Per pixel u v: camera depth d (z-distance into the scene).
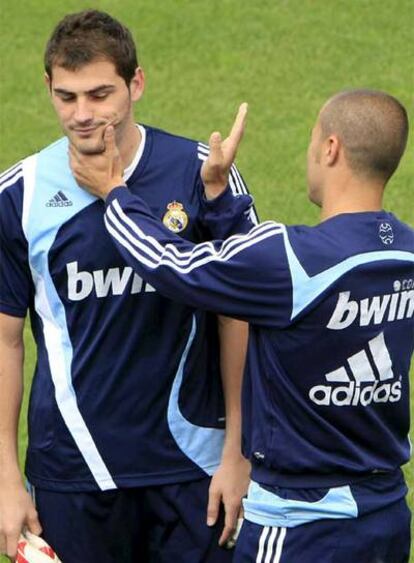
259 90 50.28
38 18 54.22
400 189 44.72
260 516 22.28
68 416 23.31
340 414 21.89
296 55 51.75
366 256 21.67
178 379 23.28
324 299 21.52
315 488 21.98
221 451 23.78
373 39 52.38
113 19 22.41
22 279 23.25
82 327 23.09
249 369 22.33
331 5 53.94
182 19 53.59
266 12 53.72
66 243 22.78
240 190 23.45
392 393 22.25
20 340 23.62
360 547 22.09
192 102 49.84
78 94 22.09
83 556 23.83
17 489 23.58
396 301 22.02
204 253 21.78
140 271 22.00
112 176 22.44
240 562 22.59
